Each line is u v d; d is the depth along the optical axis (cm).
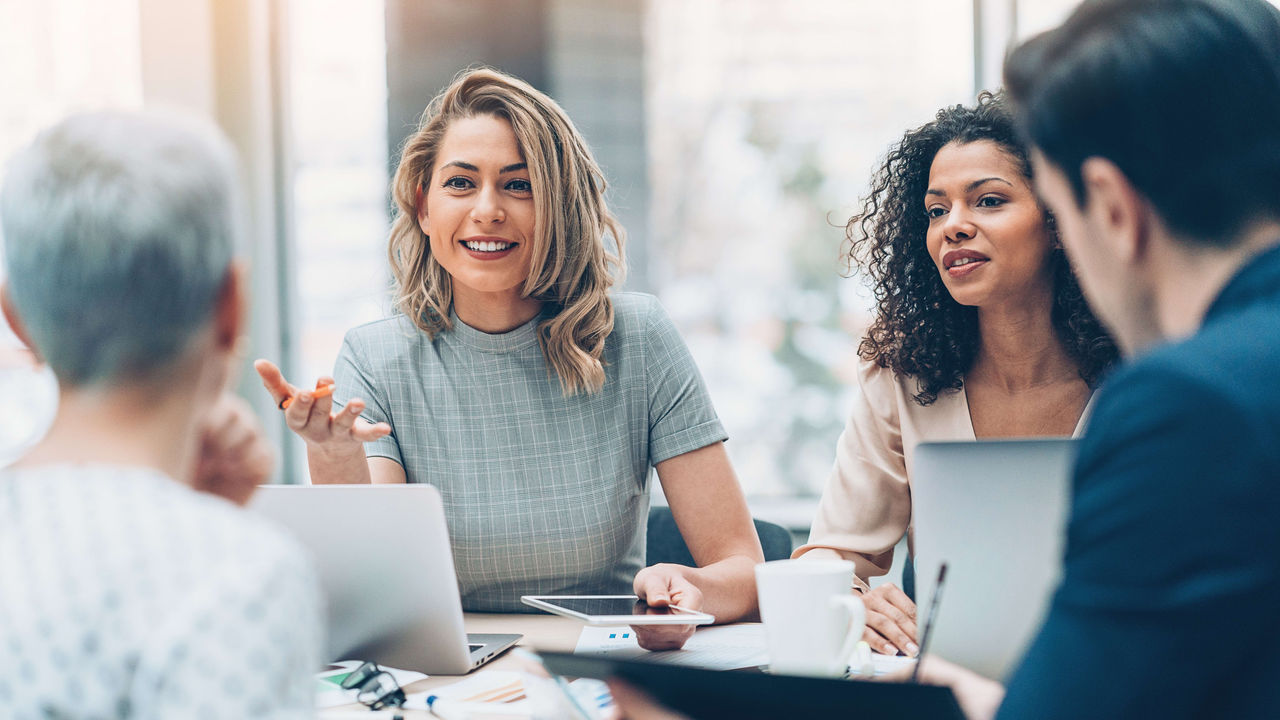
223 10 290
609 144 304
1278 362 60
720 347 304
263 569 58
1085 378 164
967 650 103
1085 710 61
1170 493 59
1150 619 60
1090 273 73
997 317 163
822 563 102
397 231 183
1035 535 101
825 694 74
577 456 174
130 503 59
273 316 303
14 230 61
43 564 57
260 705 55
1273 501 58
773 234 300
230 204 65
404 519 115
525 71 304
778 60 296
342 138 307
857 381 181
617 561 175
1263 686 60
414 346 181
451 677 121
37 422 247
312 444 144
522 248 171
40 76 286
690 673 79
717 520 174
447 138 173
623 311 184
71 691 54
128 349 61
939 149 163
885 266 176
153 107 67
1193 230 67
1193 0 67
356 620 121
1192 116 65
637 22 302
